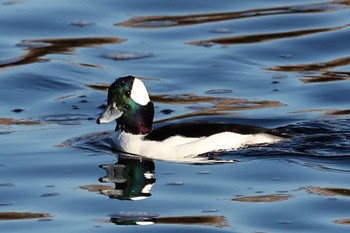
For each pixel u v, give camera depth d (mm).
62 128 16781
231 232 12367
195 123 15914
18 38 20812
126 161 15219
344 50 20094
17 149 15664
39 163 15062
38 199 13609
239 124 15844
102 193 13789
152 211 13109
